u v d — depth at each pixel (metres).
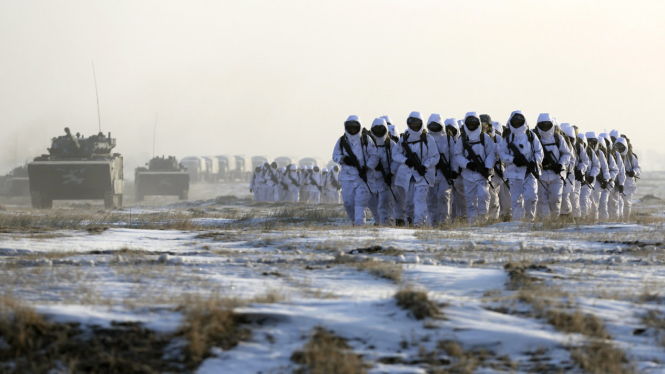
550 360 8.80
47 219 37.38
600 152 39.72
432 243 21.23
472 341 9.34
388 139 32.06
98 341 8.84
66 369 8.25
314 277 14.64
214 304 10.21
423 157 30.53
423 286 13.71
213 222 35.81
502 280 14.15
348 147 31.53
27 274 14.48
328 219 38.09
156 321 9.47
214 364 8.56
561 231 25.53
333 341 9.20
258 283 13.73
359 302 11.02
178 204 79.56
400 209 32.91
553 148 32.06
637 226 26.47
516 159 30.94
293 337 9.36
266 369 8.43
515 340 9.35
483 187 31.20
